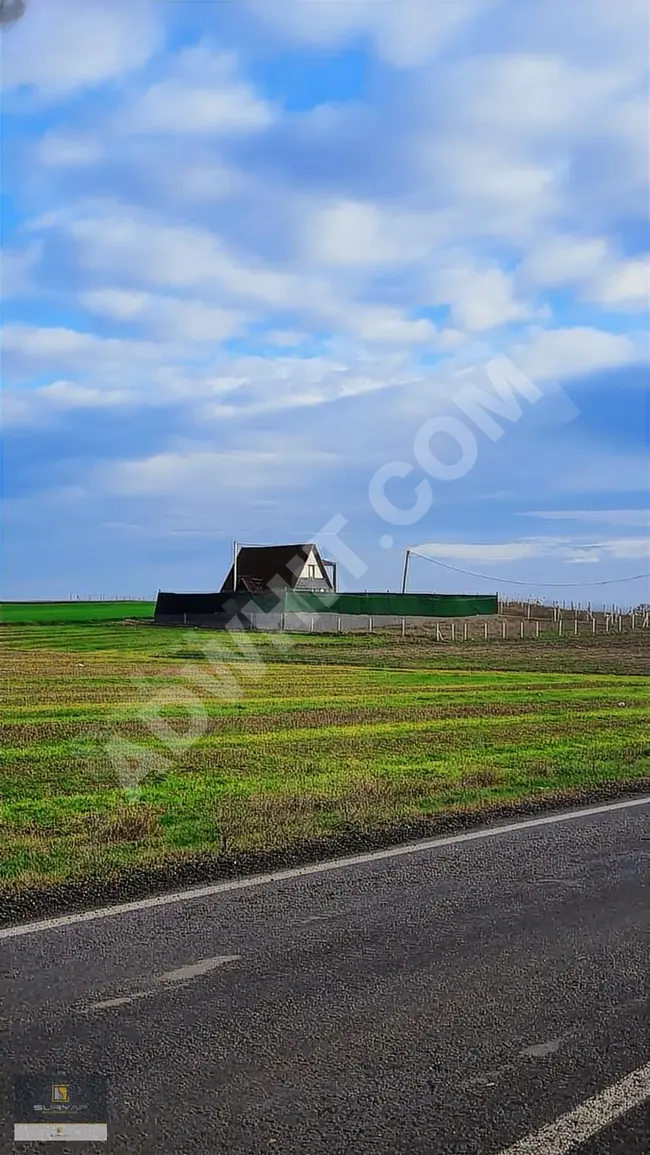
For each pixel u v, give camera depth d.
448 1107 4.46
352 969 6.11
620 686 31.72
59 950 6.39
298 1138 4.21
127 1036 5.13
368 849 9.41
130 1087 4.61
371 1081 4.70
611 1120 4.37
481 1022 5.35
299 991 5.75
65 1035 5.13
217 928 6.90
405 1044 5.08
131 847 9.30
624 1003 5.63
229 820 10.57
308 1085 4.65
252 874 8.41
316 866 8.70
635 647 52.81
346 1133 4.25
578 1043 5.11
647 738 18.25
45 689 28.03
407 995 5.71
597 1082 4.70
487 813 11.24
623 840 9.88
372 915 7.25
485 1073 4.78
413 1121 4.35
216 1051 4.98
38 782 13.06
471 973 6.07
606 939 6.74
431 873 8.50
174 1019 5.34
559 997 5.71
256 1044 5.05
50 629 60.31
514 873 8.50
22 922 6.98
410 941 6.66
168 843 9.50
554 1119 4.37
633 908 7.47
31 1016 5.36
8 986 5.77
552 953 6.45
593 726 20.14
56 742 16.97
